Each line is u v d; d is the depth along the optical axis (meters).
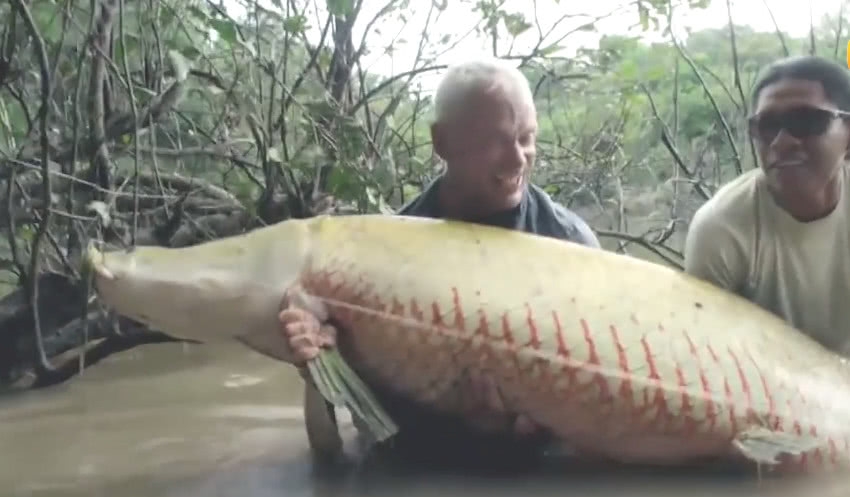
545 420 2.74
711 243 2.98
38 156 4.43
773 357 2.73
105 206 3.85
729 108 7.06
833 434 2.70
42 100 3.81
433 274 2.69
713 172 6.78
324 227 2.80
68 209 4.07
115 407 3.51
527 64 5.99
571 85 7.32
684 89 7.09
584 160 6.57
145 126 4.63
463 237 2.78
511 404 2.74
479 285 2.68
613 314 2.68
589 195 6.70
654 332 2.67
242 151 5.46
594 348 2.64
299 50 5.56
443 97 3.00
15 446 3.05
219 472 2.77
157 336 4.09
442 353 2.69
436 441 2.94
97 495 2.58
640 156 7.28
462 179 3.03
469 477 2.71
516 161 2.99
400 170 5.81
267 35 5.42
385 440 2.96
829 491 2.58
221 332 2.79
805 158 2.75
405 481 2.69
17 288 4.51
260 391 3.69
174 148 5.30
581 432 2.74
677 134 6.91
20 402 3.62
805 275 2.94
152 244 4.55
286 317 2.67
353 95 5.94
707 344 2.68
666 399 2.64
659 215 6.73
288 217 4.88
